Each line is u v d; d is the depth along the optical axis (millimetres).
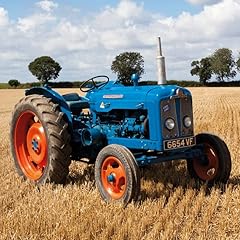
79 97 7836
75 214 5480
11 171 8469
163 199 6070
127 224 5031
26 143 7883
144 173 7711
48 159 7004
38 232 5051
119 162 6051
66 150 6926
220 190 6531
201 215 5645
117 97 6906
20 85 84625
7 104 39625
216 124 16438
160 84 7180
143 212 5547
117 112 6965
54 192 6645
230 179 7398
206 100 35469
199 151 6883
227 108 25406
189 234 4891
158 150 6281
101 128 7043
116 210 5688
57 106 7133
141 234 4875
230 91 56031
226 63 116938
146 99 6418
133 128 6633
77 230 4926
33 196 6520
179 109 6461
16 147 7887
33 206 5930
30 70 68562
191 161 7250
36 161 7469
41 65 67562
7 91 65312
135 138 6617
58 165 6914
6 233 5035
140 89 6715
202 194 6230
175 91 6438
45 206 5918
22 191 6938
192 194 6301
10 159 9844
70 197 6266
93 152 7102
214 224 5266
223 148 6836
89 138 6922
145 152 6754
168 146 6293
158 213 5488
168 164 8195
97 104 7238
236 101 33344
